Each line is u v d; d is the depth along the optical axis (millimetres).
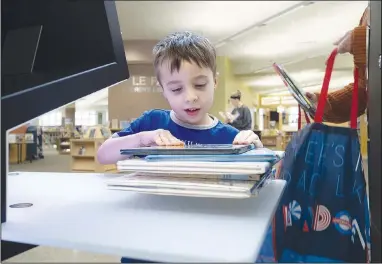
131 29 3971
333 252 661
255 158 439
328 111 859
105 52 601
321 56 6375
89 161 3936
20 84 434
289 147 741
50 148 5691
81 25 567
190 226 378
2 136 406
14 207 480
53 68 497
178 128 870
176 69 700
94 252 323
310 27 4590
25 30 496
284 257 658
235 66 7500
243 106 3203
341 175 679
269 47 5742
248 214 430
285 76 874
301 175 703
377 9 358
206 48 738
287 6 3834
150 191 440
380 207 352
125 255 312
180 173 442
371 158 362
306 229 683
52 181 736
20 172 906
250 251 300
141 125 888
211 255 291
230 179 438
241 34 4875
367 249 612
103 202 510
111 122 4133
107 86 588
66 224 392
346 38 708
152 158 466
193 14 3902
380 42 353
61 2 547
